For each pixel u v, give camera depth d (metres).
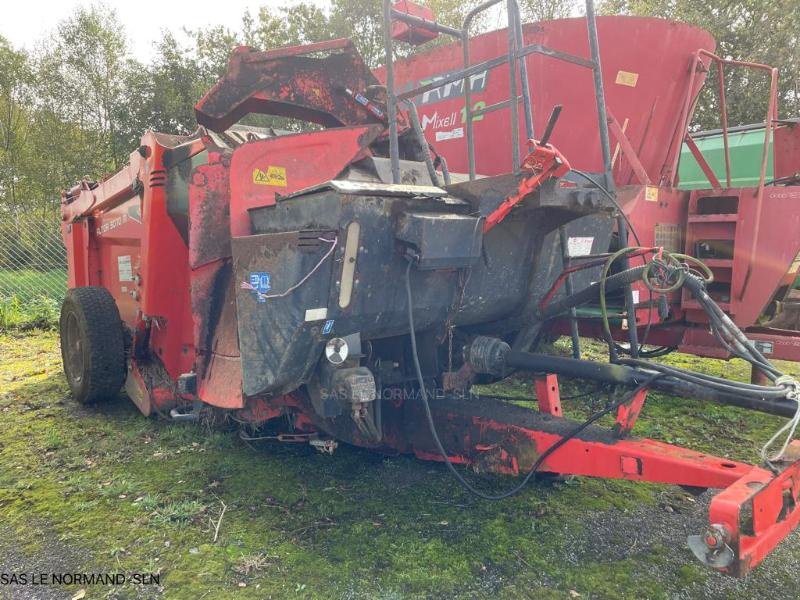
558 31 4.96
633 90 4.99
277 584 2.47
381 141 3.97
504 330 3.50
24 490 3.36
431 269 2.57
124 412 4.76
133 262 4.46
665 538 2.93
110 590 2.43
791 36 14.34
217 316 3.37
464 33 3.41
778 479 2.01
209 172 3.22
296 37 24.61
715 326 2.52
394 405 3.42
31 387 5.55
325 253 2.41
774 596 2.48
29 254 10.27
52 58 27.08
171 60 24.20
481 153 5.64
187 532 2.88
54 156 25.81
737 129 8.20
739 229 4.64
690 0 15.42
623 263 3.05
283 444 4.02
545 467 2.79
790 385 2.20
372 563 2.64
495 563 2.66
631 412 2.68
